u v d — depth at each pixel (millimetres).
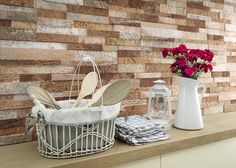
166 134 1098
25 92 1082
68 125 829
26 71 1079
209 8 1652
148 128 1039
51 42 1131
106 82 1283
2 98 1038
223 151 1236
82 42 1209
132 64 1366
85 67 1223
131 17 1350
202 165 1161
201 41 1622
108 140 933
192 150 1122
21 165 816
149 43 1420
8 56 1039
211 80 1673
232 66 1787
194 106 1245
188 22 1562
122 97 946
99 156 869
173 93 1527
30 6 1077
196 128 1234
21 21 1061
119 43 1318
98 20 1249
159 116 1311
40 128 871
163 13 1462
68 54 1174
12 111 1061
